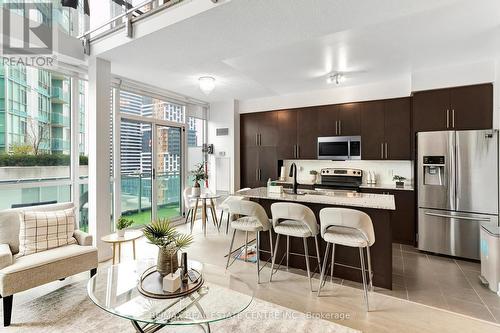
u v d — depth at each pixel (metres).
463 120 3.62
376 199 2.84
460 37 2.86
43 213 2.59
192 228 4.82
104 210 3.35
